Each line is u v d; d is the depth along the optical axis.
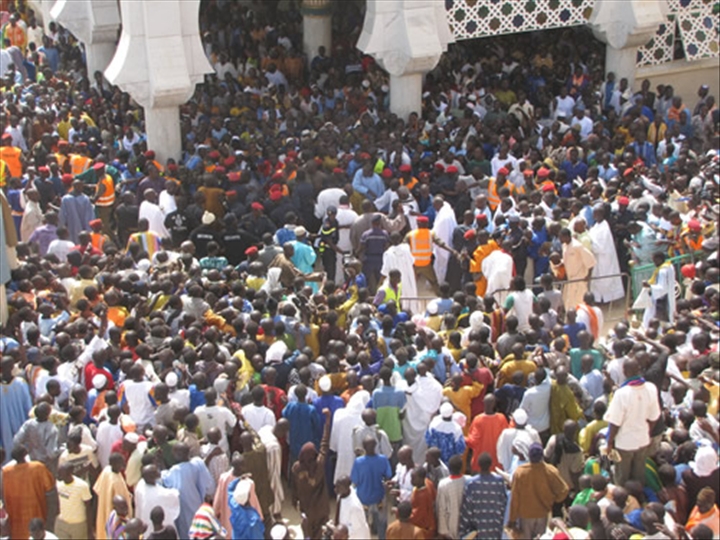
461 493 12.18
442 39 24.19
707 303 16.31
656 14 25.25
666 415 13.77
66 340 14.41
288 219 18.78
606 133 23.53
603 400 13.68
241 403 13.52
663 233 18.30
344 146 23.08
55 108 25.52
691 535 11.16
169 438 12.69
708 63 27.44
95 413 13.52
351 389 13.74
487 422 13.13
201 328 15.04
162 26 22.28
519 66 27.23
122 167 22.33
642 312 17.45
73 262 17.23
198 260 18.70
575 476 13.00
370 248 18.67
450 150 22.73
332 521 12.15
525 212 18.95
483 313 15.75
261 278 16.94
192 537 11.23
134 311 15.48
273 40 30.38
